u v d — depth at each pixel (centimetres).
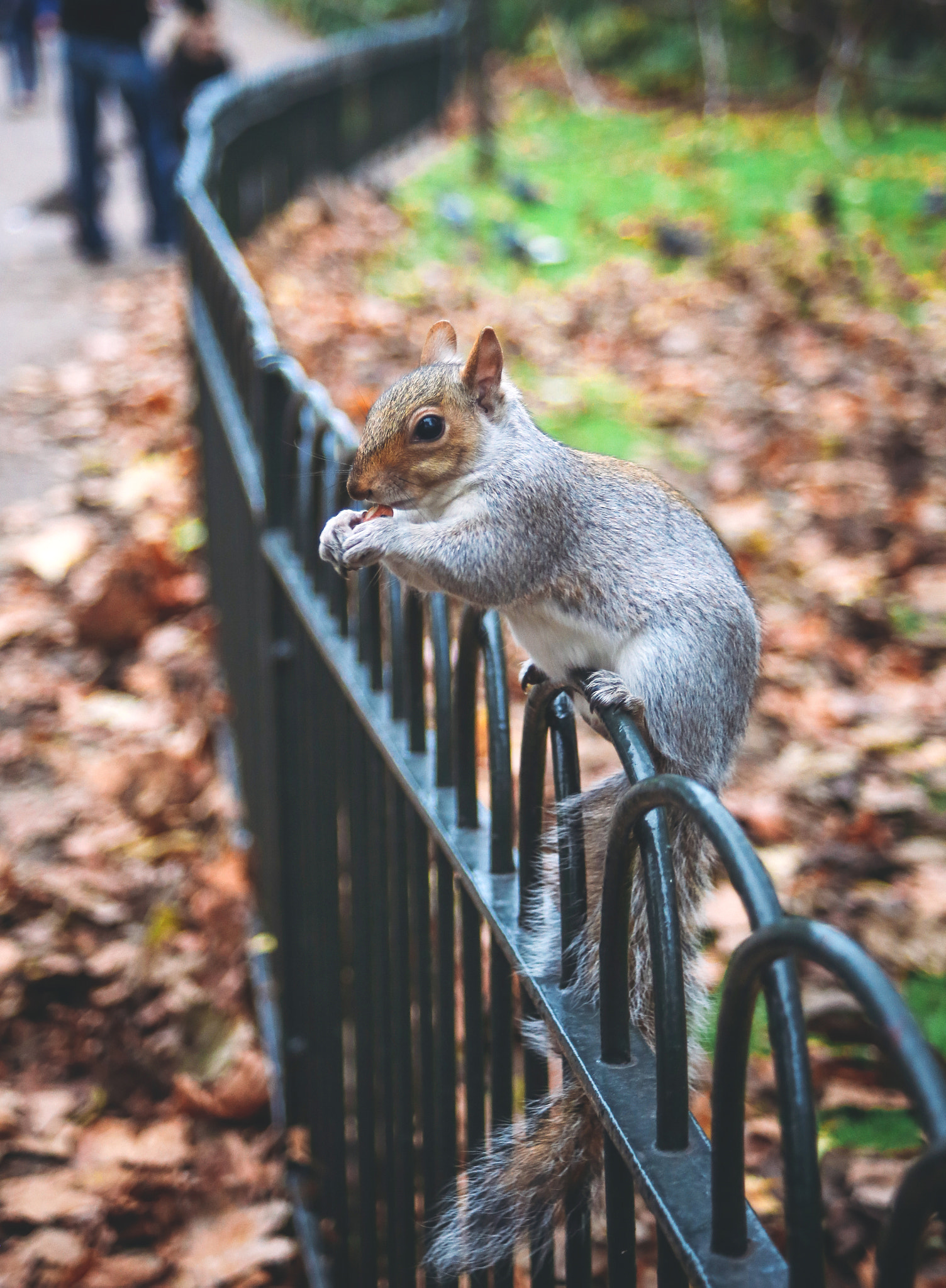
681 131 1531
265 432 279
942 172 1261
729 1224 97
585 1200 136
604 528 194
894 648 466
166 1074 305
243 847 376
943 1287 231
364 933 220
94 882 358
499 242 1025
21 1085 300
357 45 1324
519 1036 289
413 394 191
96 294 878
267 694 289
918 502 571
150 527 547
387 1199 212
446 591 183
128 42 931
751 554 528
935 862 352
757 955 89
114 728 429
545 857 151
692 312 861
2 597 498
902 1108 277
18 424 654
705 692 192
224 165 841
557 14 1931
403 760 185
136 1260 264
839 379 731
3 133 1371
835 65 1530
